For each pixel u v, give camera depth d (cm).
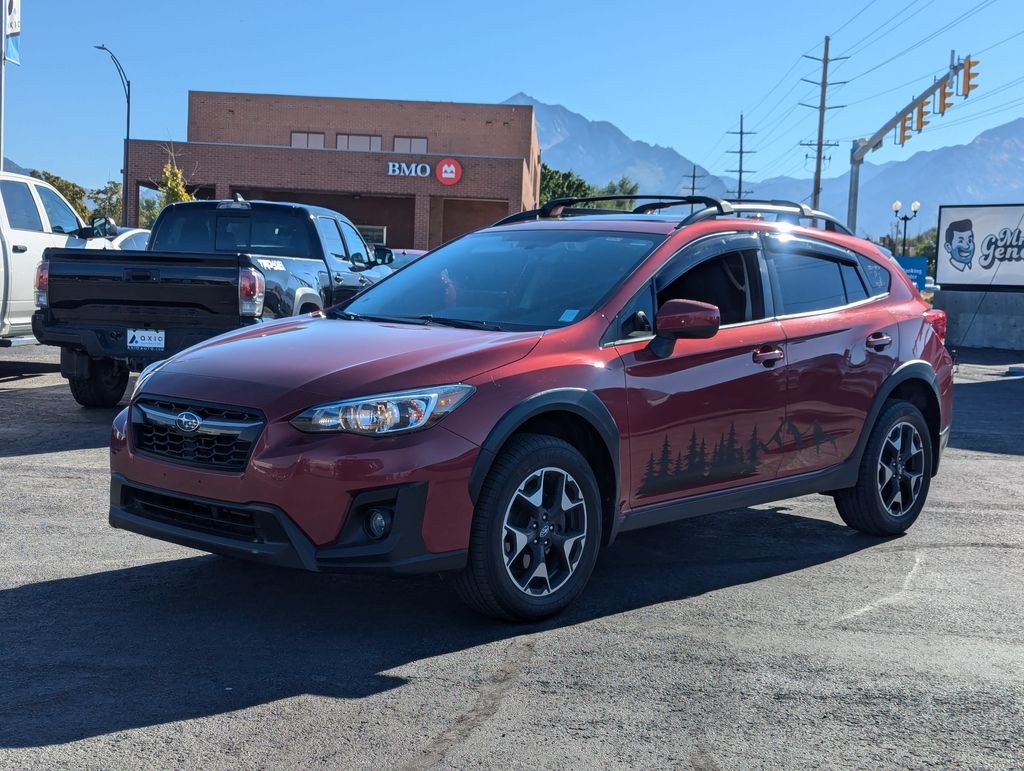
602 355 443
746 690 361
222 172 4178
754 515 654
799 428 528
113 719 318
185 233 1027
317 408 380
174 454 408
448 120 5375
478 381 400
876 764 308
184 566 488
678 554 550
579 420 438
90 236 1142
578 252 502
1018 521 653
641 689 358
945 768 307
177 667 363
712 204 531
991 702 358
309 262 984
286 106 5325
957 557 561
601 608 449
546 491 422
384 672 365
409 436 381
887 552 568
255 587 459
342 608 435
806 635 422
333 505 374
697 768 301
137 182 4184
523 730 321
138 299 844
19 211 1099
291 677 358
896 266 634
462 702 341
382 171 4231
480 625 419
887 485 594
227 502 386
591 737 318
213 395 398
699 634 418
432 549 384
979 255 2689
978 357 2342
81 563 488
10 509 584
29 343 1042
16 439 798
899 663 393
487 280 504
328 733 314
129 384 1134
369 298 529
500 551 401
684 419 470
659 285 480
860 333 566
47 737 304
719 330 495
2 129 2266
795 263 553
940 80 3241
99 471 693
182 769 287
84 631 397
